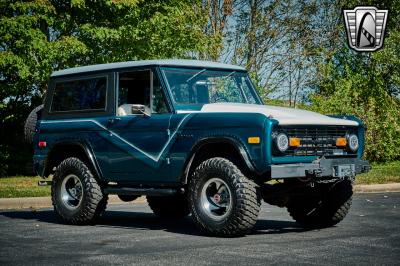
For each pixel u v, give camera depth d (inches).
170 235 295.7
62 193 346.6
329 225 323.9
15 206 454.9
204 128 286.8
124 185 331.9
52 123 355.9
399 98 971.3
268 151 269.3
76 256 236.5
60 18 751.7
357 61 952.9
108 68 335.0
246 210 274.2
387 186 604.4
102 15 789.2
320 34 937.5
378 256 231.8
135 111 303.4
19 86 772.6
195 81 319.0
